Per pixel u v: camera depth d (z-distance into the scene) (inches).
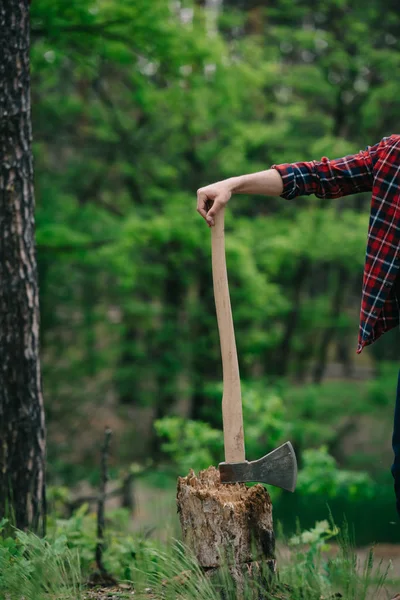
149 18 280.7
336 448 488.4
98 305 490.6
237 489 92.7
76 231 370.3
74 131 463.8
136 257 428.5
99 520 140.3
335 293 566.9
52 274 452.4
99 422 533.3
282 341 546.6
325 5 478.6
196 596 86.9
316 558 112.1
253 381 453.4
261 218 444.5
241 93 380.2
